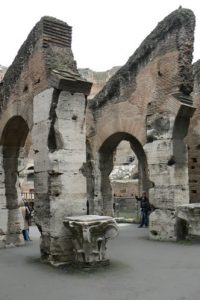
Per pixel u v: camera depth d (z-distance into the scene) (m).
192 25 16.86
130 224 24.27
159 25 17.66
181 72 16.56
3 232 15.77
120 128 19.61
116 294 8.58
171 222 16.52
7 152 16.27
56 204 11.72
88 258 11.06
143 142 18.20
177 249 14.29
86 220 10.84
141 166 26.09
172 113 16.69
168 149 16.73
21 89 14.05
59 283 9.62
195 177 21.09
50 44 12.66
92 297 8.40
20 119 15.05
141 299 8.18
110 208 21.81
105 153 21.58
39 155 12.47
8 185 16.28
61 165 11.89
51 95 11.97
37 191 12.50
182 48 16.62
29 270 11.18
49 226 11.76
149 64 18.06
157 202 17.06
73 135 12.18
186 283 9.40
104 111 20.73
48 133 12.00
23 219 16.66
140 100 18.47
